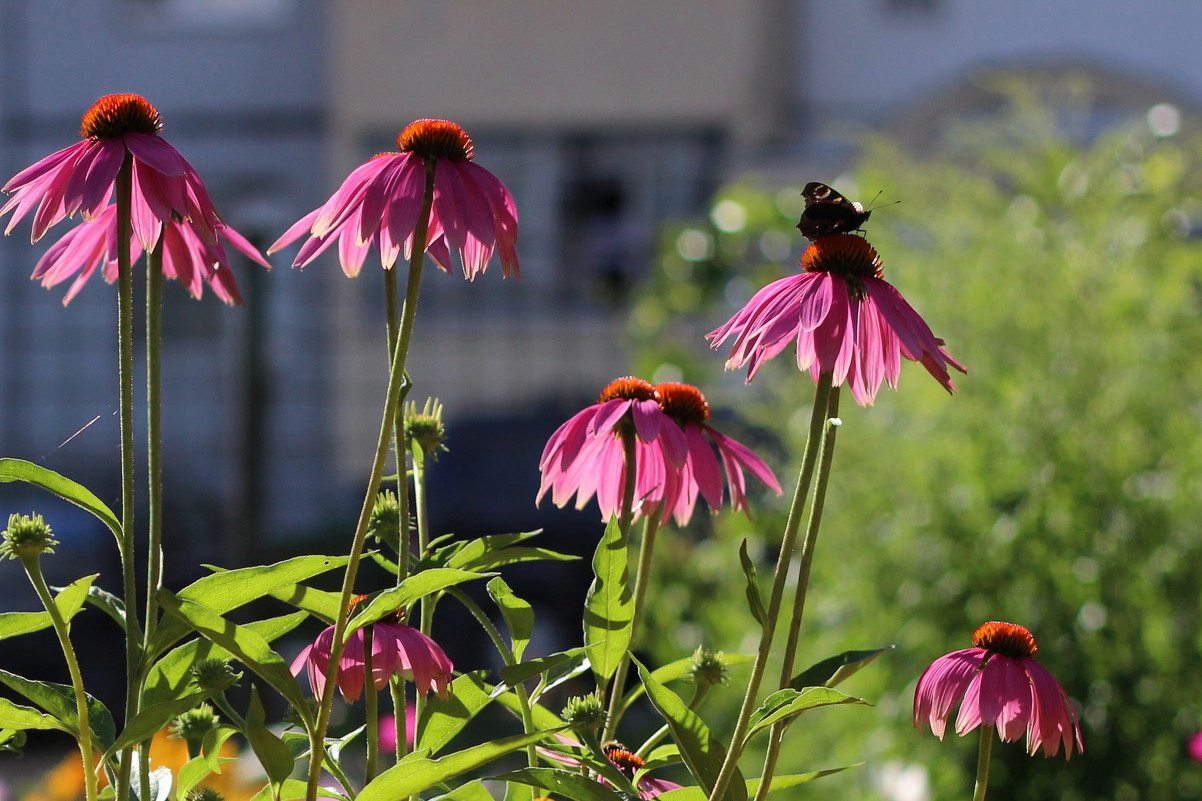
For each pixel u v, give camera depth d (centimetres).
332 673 169
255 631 176
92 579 172
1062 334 335
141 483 739
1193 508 319
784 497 368
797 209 489
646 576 186
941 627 325
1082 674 313
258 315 567
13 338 796
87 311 789
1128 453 323
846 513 347
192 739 185
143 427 749
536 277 1084
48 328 794
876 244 371
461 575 169
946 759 315
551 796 181
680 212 1162
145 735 171
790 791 337
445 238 176
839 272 175
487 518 755
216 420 686
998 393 335
